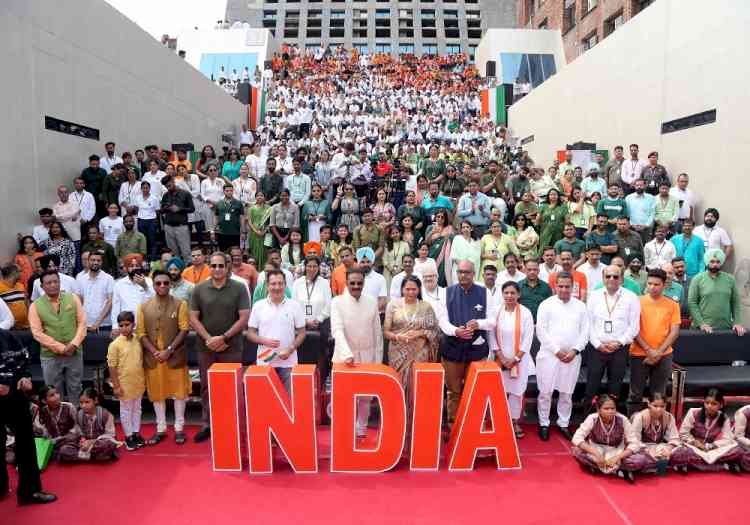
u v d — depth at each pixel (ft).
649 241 34.60
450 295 21.34
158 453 20.33
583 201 37.83
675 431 19.29
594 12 87.30
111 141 43.60
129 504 16.83
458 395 21.70
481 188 42.68
